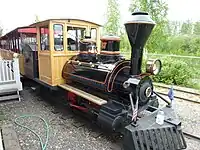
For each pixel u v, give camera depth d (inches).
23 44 319.9
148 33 133.3
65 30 217.0
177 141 126.0
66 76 215.2
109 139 157.2
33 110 220.4
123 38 666.8
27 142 151.6
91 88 190.7
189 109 225.9
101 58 175.9
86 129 174.4
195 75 365.4
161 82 378.6
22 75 335.9
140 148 117.6
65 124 184.2
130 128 122.0
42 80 244.8
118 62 153.7
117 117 137.2
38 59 250.1
